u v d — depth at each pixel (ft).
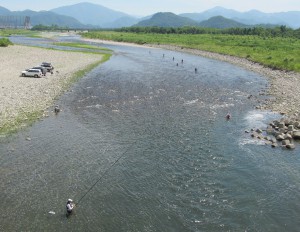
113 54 376.07
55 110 143.95
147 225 70.18
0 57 294.87
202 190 84.58
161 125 132.46
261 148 112.57
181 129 128.57
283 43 456.04
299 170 97.55
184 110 154.81
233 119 143.54
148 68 276.00
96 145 110.52
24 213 72.95
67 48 422.00
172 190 84.12
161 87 201.98
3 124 124.06
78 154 103.24
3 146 106.32
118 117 140.67
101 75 233.55
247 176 92.68
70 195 80.43
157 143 114.01
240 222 72.13
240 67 302.66
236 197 81.76
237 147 112.68
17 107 145.59
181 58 364.38
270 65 290.56
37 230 67.67
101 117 139.74
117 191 82.84
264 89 207.31
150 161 100.07
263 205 78.69
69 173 91.09
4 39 403.75
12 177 87.76
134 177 90.12
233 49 406.00
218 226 70.54
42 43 505.25
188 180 89.40
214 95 187.11
